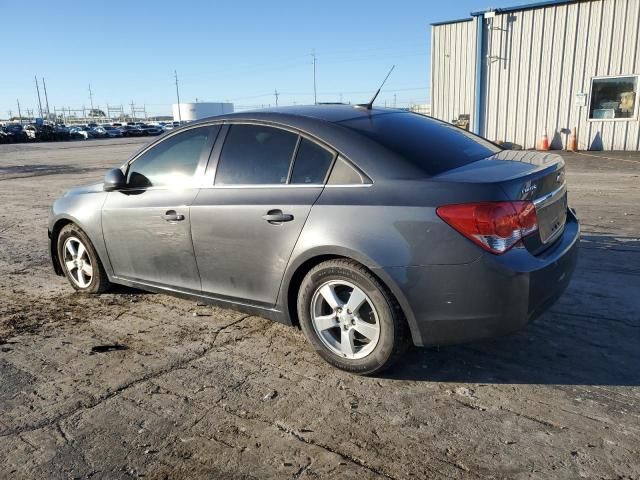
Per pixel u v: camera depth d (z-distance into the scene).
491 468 2.40
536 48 16.02
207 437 2.73
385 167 3.13
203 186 3.86
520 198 2.88
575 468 2.38
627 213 7.32
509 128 17.03
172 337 3.99
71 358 3.70
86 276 4.99
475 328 2.91
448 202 2.85
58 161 24.42
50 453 2.65
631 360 3.32
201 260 3.86
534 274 2.85
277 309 3.54
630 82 14.85
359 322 3.18
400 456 2.52
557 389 3.04
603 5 14.76
